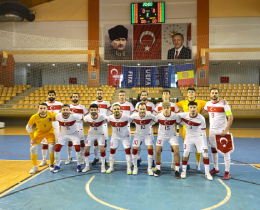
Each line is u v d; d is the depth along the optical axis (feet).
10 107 40.55
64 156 16.26
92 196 8.71
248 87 43.16
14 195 8.79
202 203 8.07
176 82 46.91
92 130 12.41
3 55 43.11
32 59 45.03
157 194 8.94
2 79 44.70
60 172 12.14
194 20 43.27
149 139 12.14
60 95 43.09
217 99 11.69
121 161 14.89
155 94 39.27
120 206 7.80
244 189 9.55
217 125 11.62
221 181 10.63
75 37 45.11
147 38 43.42
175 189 9.52
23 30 45.44
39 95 43.32
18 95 43.98
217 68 49.75
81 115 13.67
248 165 13.70
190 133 11.43
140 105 11.60
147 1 44.06
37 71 51.52
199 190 9.41
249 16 42.65
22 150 18.48
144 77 45.16
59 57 45.14
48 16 45.34
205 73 42.83
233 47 42.65
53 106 14.83
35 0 45.24
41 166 13.41
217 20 43.09
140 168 13.16
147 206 7.80
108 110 15.70
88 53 42.78
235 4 42.86
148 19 43.34
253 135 28.48
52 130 12.81
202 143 11.22
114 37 43.93
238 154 16.99
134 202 8.14
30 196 8.69
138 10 43.39
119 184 10.17
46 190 9.36
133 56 43.68
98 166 13.57
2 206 7.76
